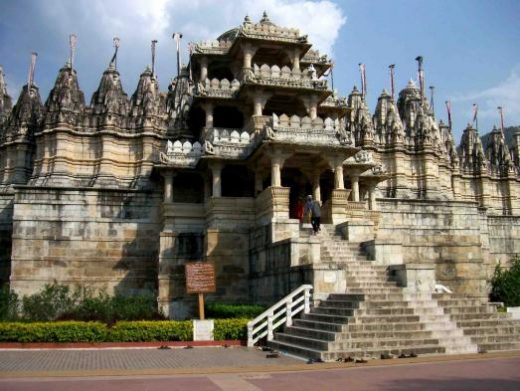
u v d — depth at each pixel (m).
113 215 34.50
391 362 16.02
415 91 53.94
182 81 42.16
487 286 45.31
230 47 38.62
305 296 21.67
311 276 21.78
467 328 18.95
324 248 26.17
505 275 42.72
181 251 31.39
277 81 34.69
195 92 37.22
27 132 39.22
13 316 24.25
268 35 37.47
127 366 16.31
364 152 35.19
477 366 15.19
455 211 41.59
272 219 27.05
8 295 26.61
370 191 37.62
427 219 40.88
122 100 38.69
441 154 50.00
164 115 39.84
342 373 14.30
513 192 55.12
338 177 30.42
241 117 39.59
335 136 30.31
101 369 15.52
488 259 45.97
